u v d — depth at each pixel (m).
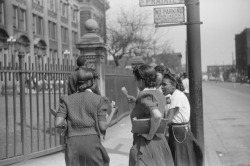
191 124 5.89
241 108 18.39
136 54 18.81
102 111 4.07
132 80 18.16
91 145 3.98
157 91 4.27
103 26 33.19
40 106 17.75
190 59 5.88
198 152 5.00
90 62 9.75
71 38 50.94
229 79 124.75
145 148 4.17
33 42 38.72
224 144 8.98
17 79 6.88
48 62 7.55
